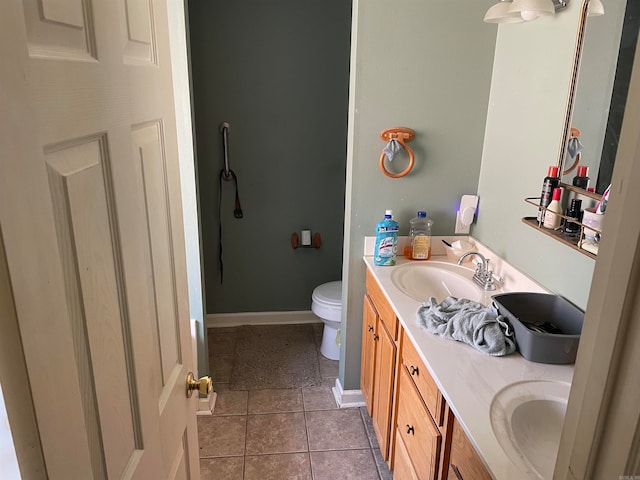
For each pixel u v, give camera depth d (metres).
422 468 1.55
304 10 2.90
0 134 0.49
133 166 0.84
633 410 0.53
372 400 2.28
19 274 0.52
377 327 2.14
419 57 2.11
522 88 1.90
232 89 2.98
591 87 1.47
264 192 3.20
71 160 0.65
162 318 1.03
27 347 0.53
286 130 3.10
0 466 0.54
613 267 0.55
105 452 0.75
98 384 0.72
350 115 2.21
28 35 0.54
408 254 2.34
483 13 2.08
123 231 0.80
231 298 3.42
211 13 2.85
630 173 0.52
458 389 1.29
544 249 1.75
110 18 0.75
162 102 1.02
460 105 2.19
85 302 0.68
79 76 0.65
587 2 1.47
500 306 1.57
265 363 3.00
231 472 2.17
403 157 2.25
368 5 2.03
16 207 0.51
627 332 0.53
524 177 1.89
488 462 1.05
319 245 3.31
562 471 0.66
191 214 2.39
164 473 1.03
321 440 2.37
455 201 2.34
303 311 3.49
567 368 1.40
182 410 1.18
